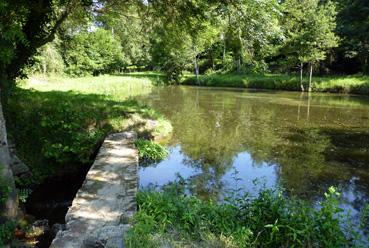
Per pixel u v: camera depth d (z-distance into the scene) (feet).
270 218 14.85
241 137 43.04
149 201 16.74
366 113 61.21
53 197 25.22
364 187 26.63
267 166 31.68
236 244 13.19
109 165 23.94
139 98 83.46
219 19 26.58
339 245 13.48
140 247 12.37
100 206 17.40
